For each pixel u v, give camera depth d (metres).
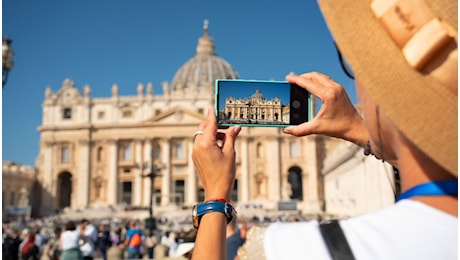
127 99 99.25
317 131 2.26
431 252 1.13
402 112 1.22
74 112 99.12
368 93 1.28
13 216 72.62
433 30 1.18
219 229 1.64
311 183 93.44
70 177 100.75
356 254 1.18
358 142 2.20
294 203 79.38
